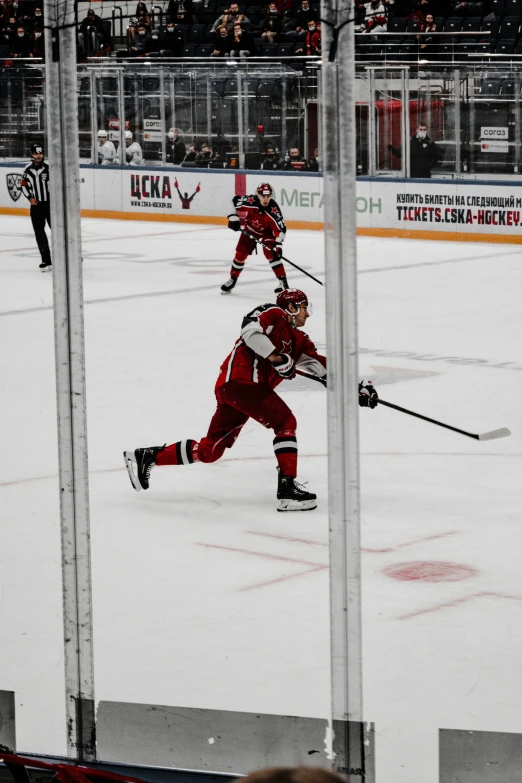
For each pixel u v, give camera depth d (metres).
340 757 6.81
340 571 6.66
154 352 26.58
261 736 7.40
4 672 10.26
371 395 15.21
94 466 17.33
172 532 14.37
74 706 7.40
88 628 7.29
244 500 15.75
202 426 19.61
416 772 8.24
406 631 11.09
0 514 15.09
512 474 16.81
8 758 6.50
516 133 48.25
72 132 6.66
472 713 9.25
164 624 11.33
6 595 12.22
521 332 29.05
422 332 29.17
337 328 6.41
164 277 39.91
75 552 7.21
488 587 12.33
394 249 46.69
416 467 17.20
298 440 18.95
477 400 21.62
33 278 39.44
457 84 48.91
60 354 6.96
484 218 48.41
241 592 12.23
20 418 20.33
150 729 7.56
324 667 10.20
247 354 15.16
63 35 6.55
